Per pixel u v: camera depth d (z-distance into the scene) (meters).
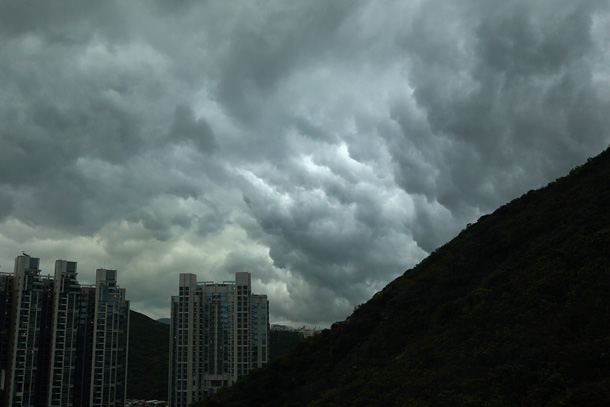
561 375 48.25
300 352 106.75
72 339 168.00
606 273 58.78
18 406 155.00
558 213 84.94
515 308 65.00
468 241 103.06
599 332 50.81
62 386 163.25
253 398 93.56
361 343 94.19
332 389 81.38
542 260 71.25
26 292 163.38
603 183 82.88
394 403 63.53
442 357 67.12
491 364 57.28
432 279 97.69
